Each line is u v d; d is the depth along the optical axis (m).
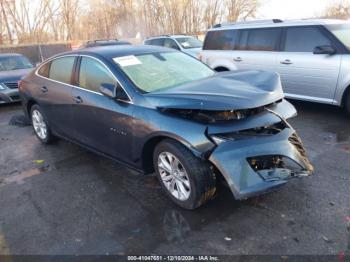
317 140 4.75
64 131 4.65
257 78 3.42
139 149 3.32
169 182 3.23
